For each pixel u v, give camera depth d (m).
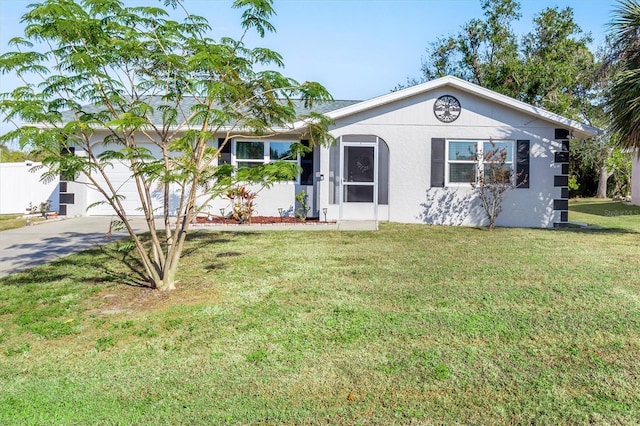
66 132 4.71
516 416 2.76
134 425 2.70
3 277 6.41
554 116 12.01
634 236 10.08
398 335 4.03
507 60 23.88
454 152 12.55
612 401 2.91
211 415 2.80
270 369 3.42
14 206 16.56
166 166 5.15
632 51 10.31
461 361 3.50
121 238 9.86
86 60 4.70
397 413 2.81
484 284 5.66
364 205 12.70
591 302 4.87
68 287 5.82
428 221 12.61
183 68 5.19
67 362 3.62
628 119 9.83
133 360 3.63
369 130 12.60
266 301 5.07
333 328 4.22
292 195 13.37
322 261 7.21
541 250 8.11
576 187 26.28
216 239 9.55
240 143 13.24
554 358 3.54
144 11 5.15
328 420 2.74
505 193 12.39
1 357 3.73
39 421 2.75
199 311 4.75
